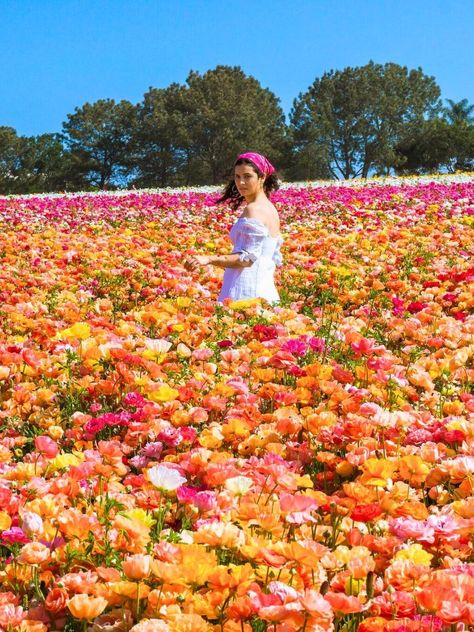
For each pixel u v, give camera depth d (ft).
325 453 9.58
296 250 31.53
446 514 8.05
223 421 11.35
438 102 298.76
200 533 6.66
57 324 17.16
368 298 20.57
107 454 9.14
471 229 37.04
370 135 283.38
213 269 24.86
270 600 5.74
